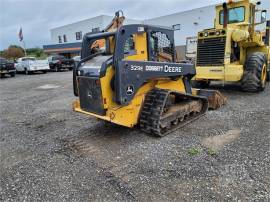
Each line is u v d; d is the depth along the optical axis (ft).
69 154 13.35
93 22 115.34
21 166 12.25
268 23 31.17
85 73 14.65
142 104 15.17
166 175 10.65
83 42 16.17
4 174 11.55
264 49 29.55
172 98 16.93
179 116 16.42
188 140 14.26
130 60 13.52
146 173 10.91
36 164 12.38
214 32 24.47
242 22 26.27
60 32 133.59
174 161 11.82
